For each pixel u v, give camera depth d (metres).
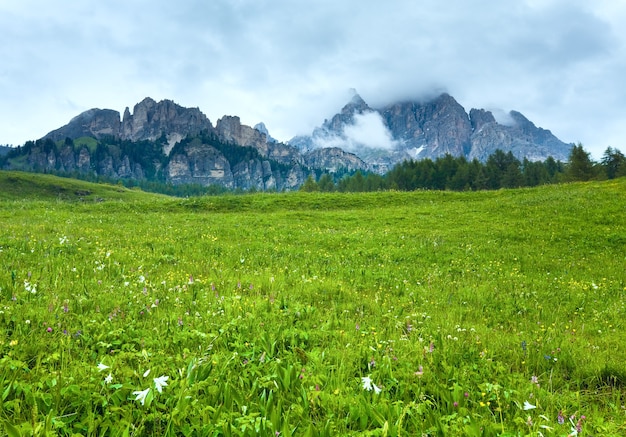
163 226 20.16
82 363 4.27
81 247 12.33
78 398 3.48
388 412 3.67
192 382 3.95
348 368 4.94
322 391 3.97
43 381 3.69
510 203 30.70
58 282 7.80
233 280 9.85
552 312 9.73
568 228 22.16
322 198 35.81
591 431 3.76
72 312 6.24
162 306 7.16
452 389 4.46
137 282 8.47
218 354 4.88
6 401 3.41
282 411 3.71
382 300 9.55
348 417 3.61
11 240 12.06
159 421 3.33
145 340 5.30
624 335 7.96
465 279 12.87
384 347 5.91
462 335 6.93
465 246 18.28
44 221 19.31
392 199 36.53
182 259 12.23
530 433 3.29
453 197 37.31
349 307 8.57
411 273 13.30
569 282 13.04
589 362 6.15
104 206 29.53
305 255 14.98
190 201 32.44
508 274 13.82
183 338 5.42
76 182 170.00
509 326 8.52
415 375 4.69
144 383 3.79
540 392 4.61
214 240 16.52
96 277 8.76
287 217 26.55
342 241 18.38
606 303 10.75
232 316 6.78
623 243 19.31
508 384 4.88
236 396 3.72
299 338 6.11
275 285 9.71
